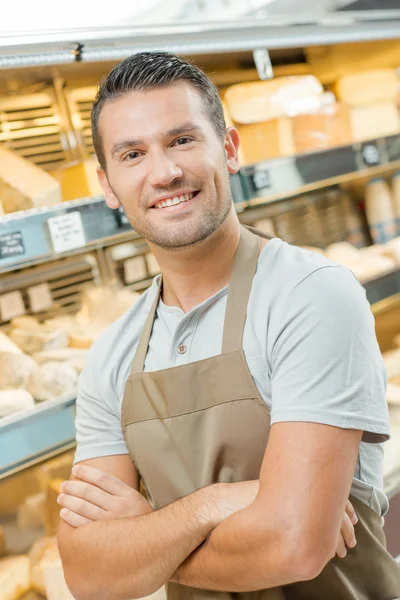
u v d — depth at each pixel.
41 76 1.83
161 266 1.17
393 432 2.18
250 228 1.25
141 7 1.66
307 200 2.56
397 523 1.94
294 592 1.12
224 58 2.17
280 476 0.96
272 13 1.95
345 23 2.10
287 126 2.21
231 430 1.07
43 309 1.88
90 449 1.22
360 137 2.42
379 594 1.14
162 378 1.13
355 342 1.00
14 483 1.71
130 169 1.09
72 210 1.56
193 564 1.04
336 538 0.96
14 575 1.60
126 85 1.07
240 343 1.07
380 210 2.67
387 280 2.32
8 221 1.47
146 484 1.18
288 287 1.05
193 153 1.06
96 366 1.23
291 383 1.00
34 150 1.91
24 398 1.57
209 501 1.03
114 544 1.07
